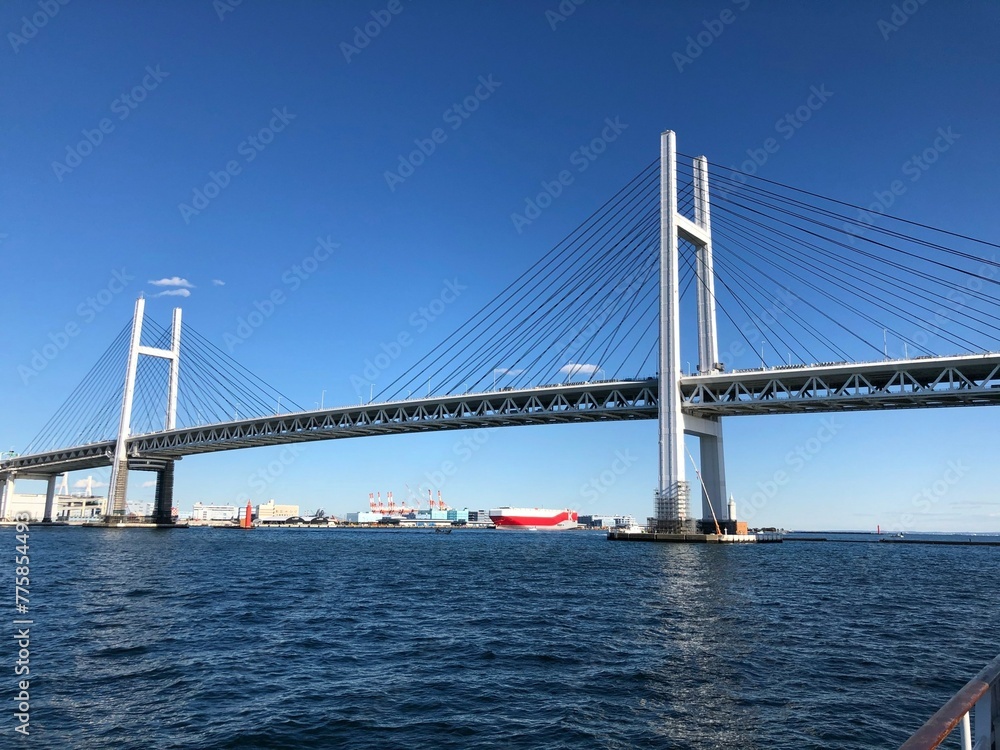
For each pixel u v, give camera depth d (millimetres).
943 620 24016
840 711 12922
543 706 13172
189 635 20234
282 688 14430
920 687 14719
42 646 18516
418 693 14031
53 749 10914
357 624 22266
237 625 22047
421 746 11094
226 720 12336
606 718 12469
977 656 17969
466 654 17641
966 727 4430
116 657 17297
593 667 16219
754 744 11180
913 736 3719
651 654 17594
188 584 34219
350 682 14914
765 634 20547
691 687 14477
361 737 11500
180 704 13312
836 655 17719
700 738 11453
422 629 21328
